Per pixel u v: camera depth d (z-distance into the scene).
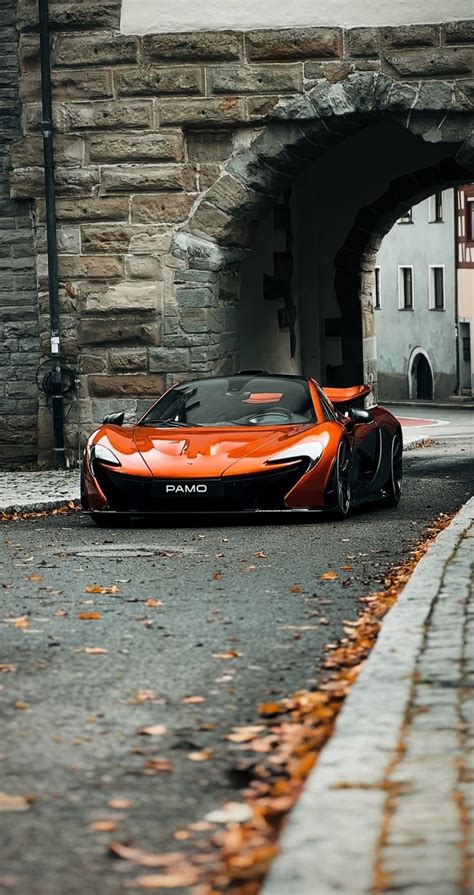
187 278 20.58
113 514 13.87
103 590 9.27
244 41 20.22
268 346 25.22
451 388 71.44
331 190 27.80
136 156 20.55
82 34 20.53
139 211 20.61
